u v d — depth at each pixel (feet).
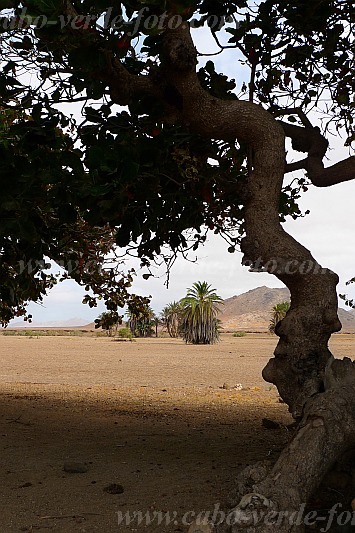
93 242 31.19
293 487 14.89
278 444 26.81
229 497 15.39
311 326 19.34
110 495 18.29
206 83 22.49
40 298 31.65
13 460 22.81
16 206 18.21
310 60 26.84
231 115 20.29
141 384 64.03
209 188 22.48
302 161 25.66
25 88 21.44
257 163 20.76
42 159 18.94
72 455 23.89
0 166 18.51
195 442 27.22
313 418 16.28
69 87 22.02
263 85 27.48
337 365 17.72
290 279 19.85
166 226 23.26
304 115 27.25
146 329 350.64
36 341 251.19
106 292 34.45
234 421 34.76
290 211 29.48
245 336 422.00
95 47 16.94
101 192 16.20
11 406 39.22
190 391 55.16
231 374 80.59
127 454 24.18
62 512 16.80
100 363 106.32
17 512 16.79
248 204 20.90
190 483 19.48
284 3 22.90
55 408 39.06
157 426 32.30
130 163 16.34
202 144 22.59
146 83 19.85
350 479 17.44
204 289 245.04
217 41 22.25
